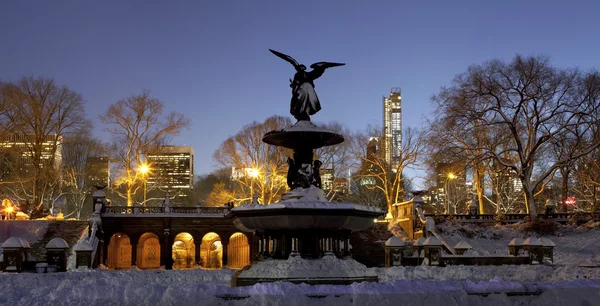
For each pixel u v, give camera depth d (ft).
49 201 221.05
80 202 230.89
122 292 59.36
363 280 70.08
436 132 180.04
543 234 157.48
